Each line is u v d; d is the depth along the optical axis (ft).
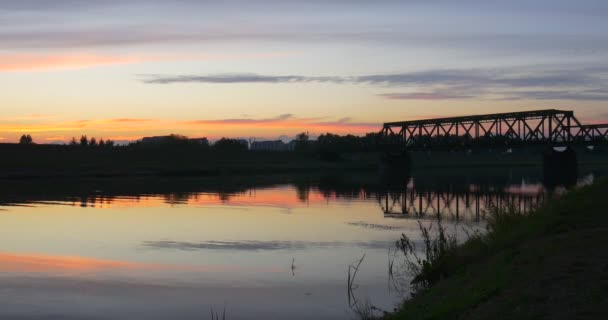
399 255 87.25
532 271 41.63
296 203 180.04
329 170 472.03
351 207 167.84
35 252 91.50
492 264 49.44
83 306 60.95
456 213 151.02
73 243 100.42
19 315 57.88
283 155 568.82
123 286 69.21
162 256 88.12
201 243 100.32
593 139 330.34
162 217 139.33
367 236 107.96
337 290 66.13
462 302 40.16
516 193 225.35
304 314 57.00
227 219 135.95
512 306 35.60
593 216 59.11
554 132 342.44
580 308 32.40
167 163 469.98
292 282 70.33
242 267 79.66
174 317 56.85
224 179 331.36
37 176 337.93
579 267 39.75
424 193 225.76
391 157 446.60
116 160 468.75
